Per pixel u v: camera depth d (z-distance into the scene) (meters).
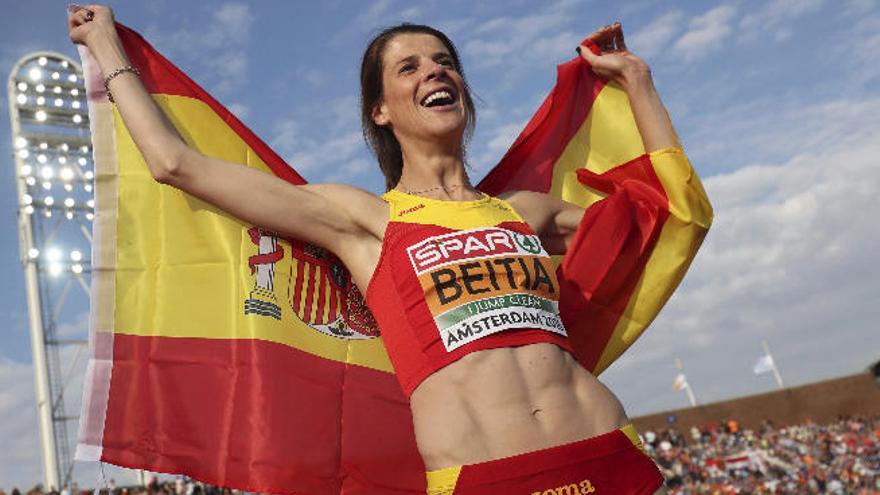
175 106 4.15
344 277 4.16
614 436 3.22
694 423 44.16
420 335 3.34
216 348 3.86
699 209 4.19
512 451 3.09
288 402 3.84
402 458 4.04
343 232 3.68
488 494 3.03
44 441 23.92
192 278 3.94
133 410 3.77
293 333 3.95
